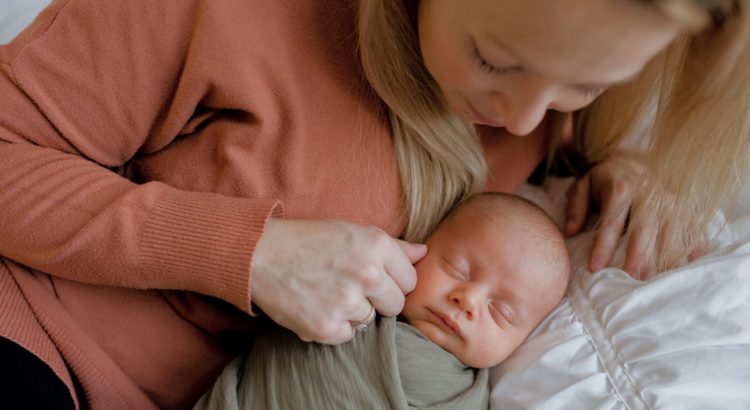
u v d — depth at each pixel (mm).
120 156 824
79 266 737
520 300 930
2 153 746
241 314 901
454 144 921
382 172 878
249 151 813
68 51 730
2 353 708
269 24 772
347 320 783
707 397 776
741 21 668
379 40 803
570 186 1168
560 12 549
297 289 755
